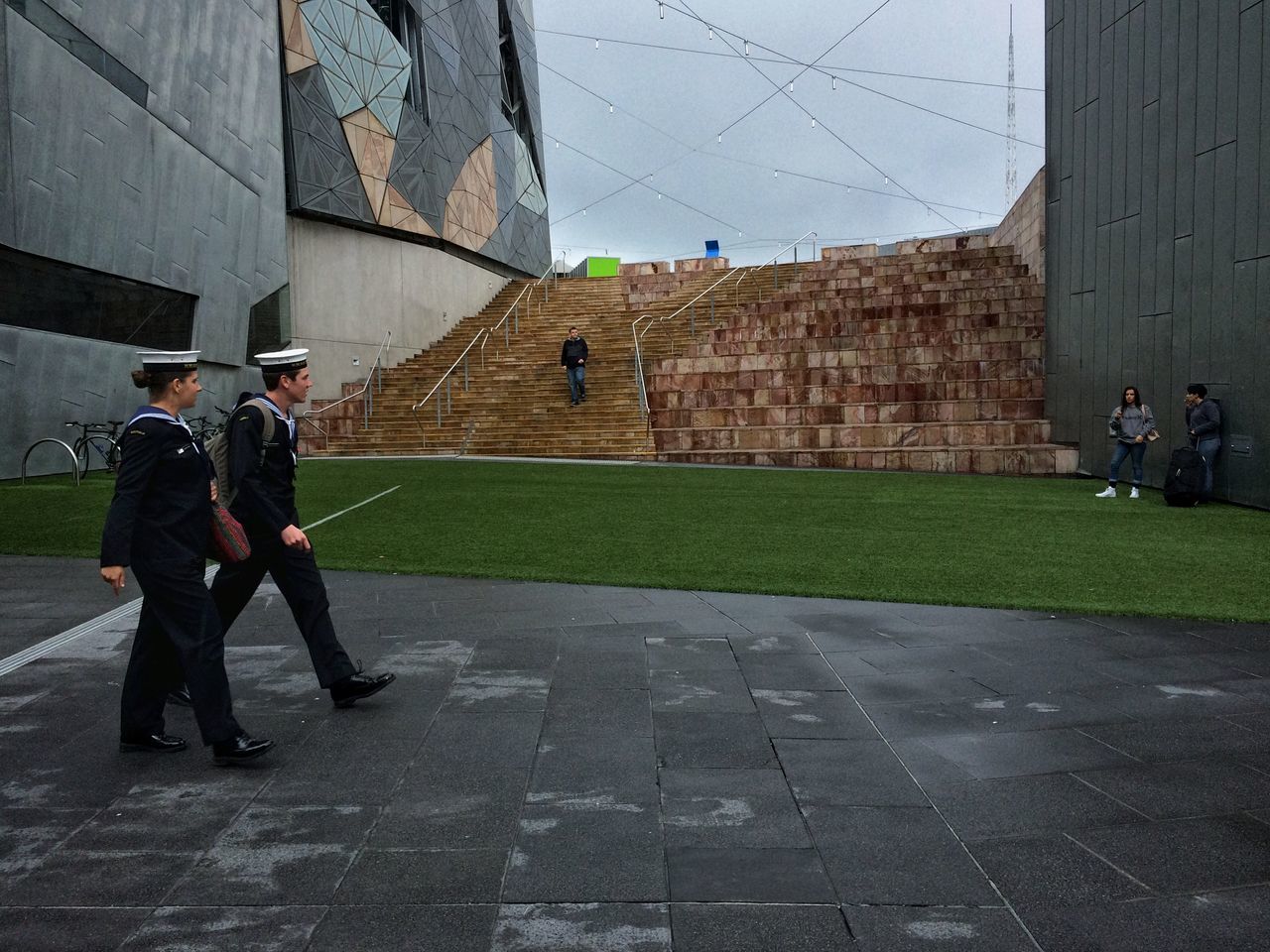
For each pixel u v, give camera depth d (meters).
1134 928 2.71
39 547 9.40
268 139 24.52
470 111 35.81
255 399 4.67
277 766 3.98
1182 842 3.23
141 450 3.97
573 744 4.18
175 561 4.00
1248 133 13.35
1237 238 13.62
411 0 31.42
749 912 2.80
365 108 28.47
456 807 3.55
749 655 5.54
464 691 4.93
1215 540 9.88
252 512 4.54
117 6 18.05
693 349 23.98
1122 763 3.92
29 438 16.34
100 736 4.38
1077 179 18.78
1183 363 14.98
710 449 20.64
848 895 2.89
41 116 15.88
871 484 15.57
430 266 31.86
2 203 15.02
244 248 23.45
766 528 10.64
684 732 4.31
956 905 2.83
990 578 7.80
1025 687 4.93
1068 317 19.11
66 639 6.04
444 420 24.22
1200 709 4.57
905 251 32.81
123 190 18.44
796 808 3.51
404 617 6.55
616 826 3.38
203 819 3.47
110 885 2.99
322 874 3.05
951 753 4.05
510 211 39.69
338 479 16.22
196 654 3.96
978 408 20.42
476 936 2.69
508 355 28.58
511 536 10.09
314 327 26.92
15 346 15.86
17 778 3.88
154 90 19.44
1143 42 16.17
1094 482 16.89
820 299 25.69
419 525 10.89
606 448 21.44
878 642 5.83
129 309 19.23
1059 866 3.07
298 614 4.70
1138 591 7.30
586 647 5.75
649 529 10.57
